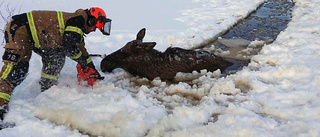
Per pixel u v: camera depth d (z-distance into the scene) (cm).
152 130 275
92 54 521
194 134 262
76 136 276
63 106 323
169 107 344
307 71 390
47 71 350
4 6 834
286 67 403
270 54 478
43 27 319
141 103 340
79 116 301
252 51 546
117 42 590
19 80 314
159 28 690
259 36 646
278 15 838
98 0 973
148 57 430
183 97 371
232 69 461
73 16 331
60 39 331
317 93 337
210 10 873
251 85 374
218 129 267
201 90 373
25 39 314
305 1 949
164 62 429
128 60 432
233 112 307
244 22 774
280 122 290
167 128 284
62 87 366
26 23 313
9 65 306
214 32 663
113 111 314
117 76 447
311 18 732
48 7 837
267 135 258
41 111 320
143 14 816
